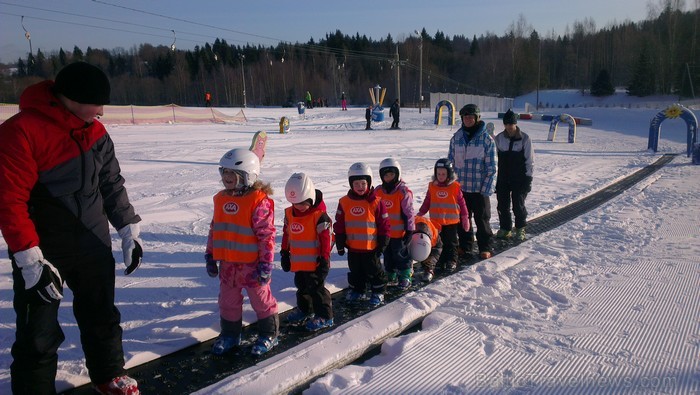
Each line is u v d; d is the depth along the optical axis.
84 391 3.23
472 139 6.13
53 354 2.82
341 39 104.81
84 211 2.83
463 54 111.81
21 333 2.70
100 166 2.94
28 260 2.53
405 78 87.69
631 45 80.94
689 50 64.31
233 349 3.79
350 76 93.44
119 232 3.14
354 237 4.66
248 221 3.61
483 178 6.14
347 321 4.36
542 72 88.62
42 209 2.71
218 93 83.75
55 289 2.61
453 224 5.73
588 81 91.06
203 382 3.34
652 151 19.11
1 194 2.51
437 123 30.44
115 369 3.08
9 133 2.56
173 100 83.38
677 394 3.06
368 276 4.71
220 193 3.73
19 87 60.59
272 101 82.75
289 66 86.12
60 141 2.69
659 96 67.00
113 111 30.06
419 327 4.37
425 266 5.37
